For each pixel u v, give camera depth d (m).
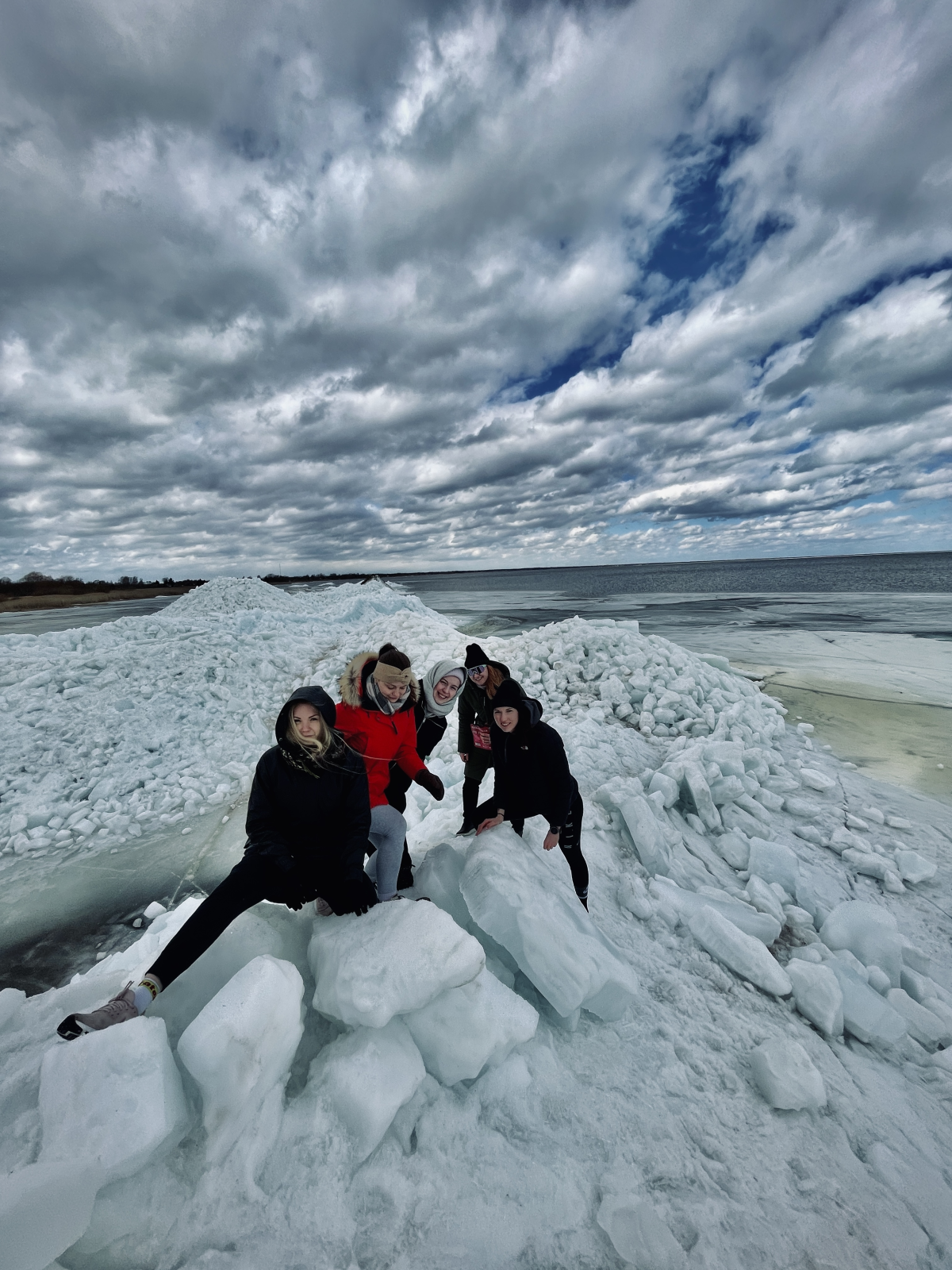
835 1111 2.21
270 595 22.64
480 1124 1.81
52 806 5.71
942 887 4.35
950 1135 2.28
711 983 2.85
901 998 3.05
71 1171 1.23
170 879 4.60
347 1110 1.66
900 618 21.81
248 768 6.73
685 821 4.95
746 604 31.11
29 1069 1.61
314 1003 1.89
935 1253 1.74
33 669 8.09
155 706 7.75
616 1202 1.63
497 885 2.27
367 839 2.11
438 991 1.85
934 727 8.02
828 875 4.44
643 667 8.48
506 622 25.52
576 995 2.13
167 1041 1.59
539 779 2.80
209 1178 1.45
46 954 3.73
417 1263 1.41
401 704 2.57
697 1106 2.09
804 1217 1.75
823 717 8.67
